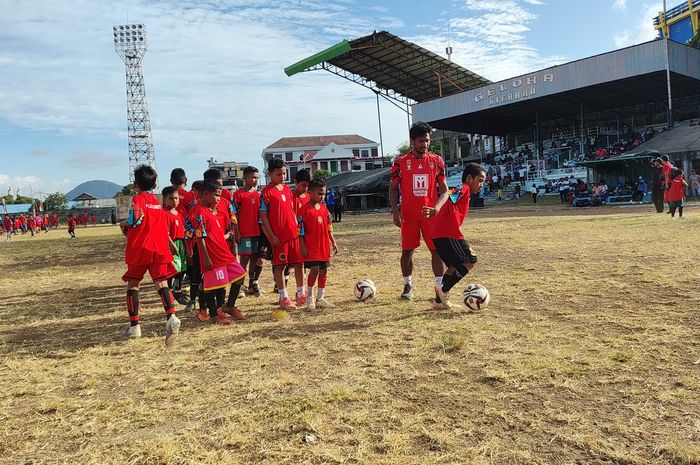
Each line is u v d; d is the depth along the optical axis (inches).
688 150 1104.8
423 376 136.4
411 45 1683.1
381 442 101.2
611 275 267.7
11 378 153.3
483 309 208.1
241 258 281.7
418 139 235.1
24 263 613.3
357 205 1946.4
